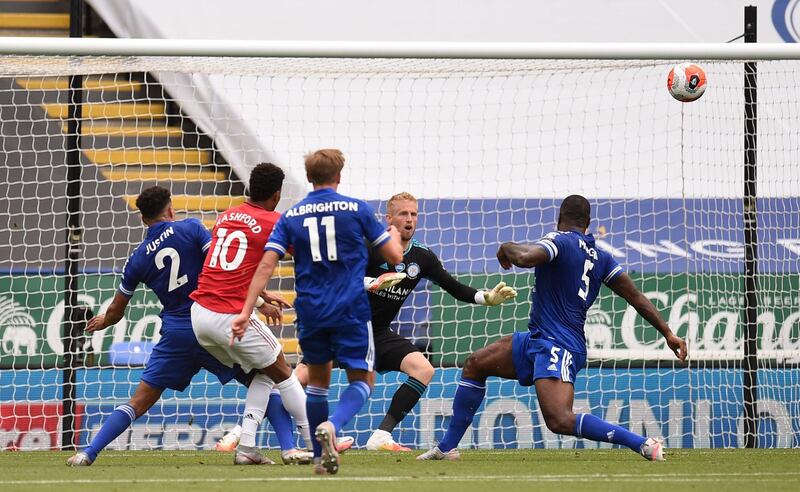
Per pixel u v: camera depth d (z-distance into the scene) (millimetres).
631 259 38406
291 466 22312
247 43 29078
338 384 32844
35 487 17594
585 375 32625
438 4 44469
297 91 42531
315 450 19750
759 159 38500
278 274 39188
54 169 42500
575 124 42562
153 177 42719
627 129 42094
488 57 29484
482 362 24719
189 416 31922
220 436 31969
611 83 42750
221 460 25344
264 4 43938
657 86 42281
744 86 33594
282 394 22703
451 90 43031
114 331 32500
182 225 23062
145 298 32750
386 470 21078
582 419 23047
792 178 38531
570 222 24125
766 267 36750
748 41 33500
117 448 31609
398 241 20047
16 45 28516
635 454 27812
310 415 19688
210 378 32094
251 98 42281
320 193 19391
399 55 29375
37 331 32188
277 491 16703
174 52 28922
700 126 39594
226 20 43781
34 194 41875
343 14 44312
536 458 25828
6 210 41562
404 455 27328
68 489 17266
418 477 19422
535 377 23375
